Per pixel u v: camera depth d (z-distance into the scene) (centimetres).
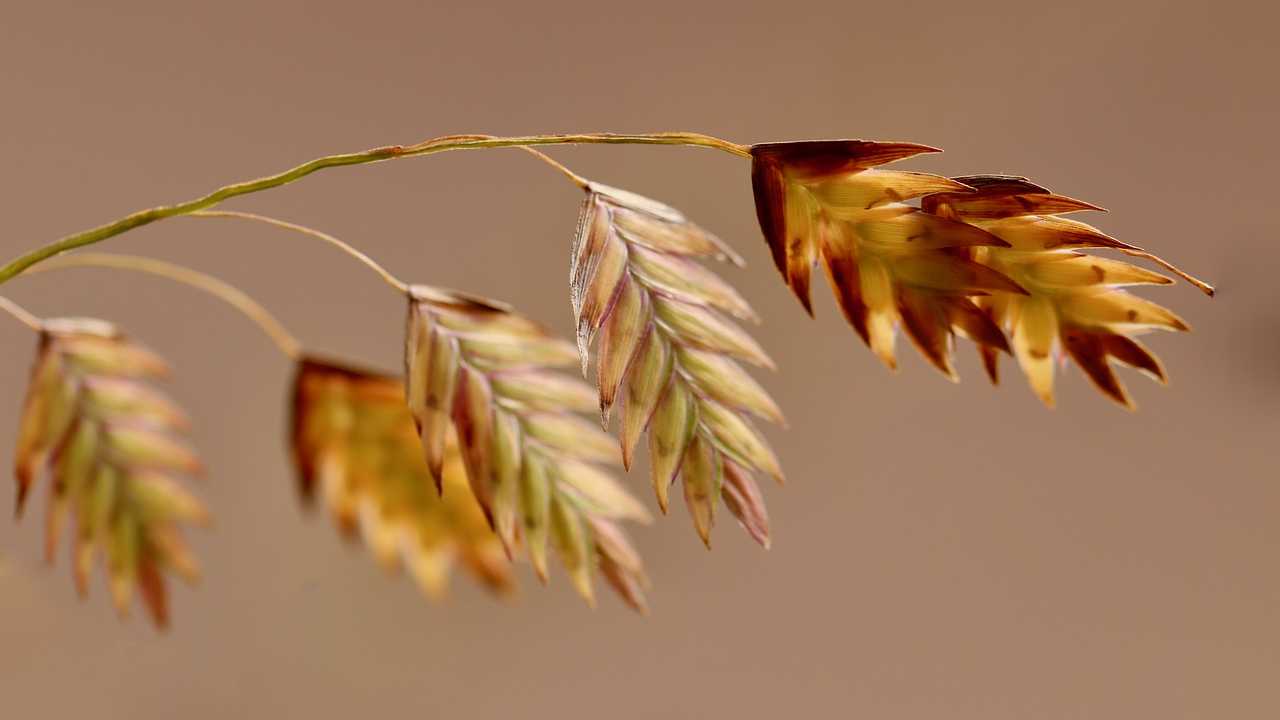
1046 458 27
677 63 27
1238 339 27
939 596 27
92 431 25
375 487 26
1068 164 27
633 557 24
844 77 27
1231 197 27
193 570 26
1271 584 27
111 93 27
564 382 24
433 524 26
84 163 27
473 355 24
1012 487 27
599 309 23
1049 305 23
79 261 25
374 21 27
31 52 27
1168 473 27
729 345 23
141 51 27
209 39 27
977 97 27
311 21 27
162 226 27
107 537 26
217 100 27
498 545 26
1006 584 27
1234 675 27
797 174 23
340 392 26
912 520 27
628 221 23
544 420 24
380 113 27
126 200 27
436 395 24
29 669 27
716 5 27
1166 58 27
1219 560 27
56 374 25
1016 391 27
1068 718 27
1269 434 27
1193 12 27
